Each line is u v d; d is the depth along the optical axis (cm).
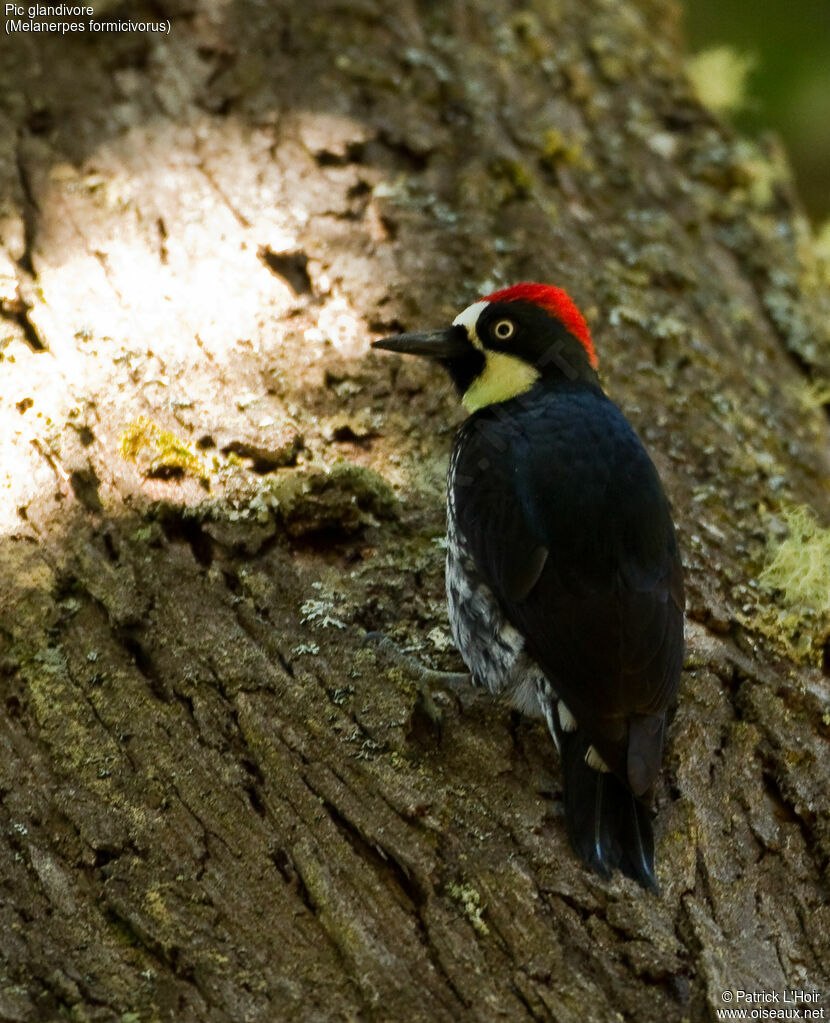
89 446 851
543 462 800
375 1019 615
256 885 666
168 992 622
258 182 1070
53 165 1065
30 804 697
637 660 730
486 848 688
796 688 807
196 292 971
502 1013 618
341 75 1180
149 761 713
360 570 829
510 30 1314
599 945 652
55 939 643
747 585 876
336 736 727
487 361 895
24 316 932
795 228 1312
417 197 1087
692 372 1034
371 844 681
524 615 762
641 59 1398
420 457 906
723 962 650
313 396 921
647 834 692
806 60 1652
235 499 835
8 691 747
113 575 788
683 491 931
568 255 1083
